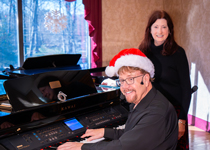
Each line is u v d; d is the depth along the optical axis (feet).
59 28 12.62
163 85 7.08
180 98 6.99
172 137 3.97
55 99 4.97
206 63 12.21
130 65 4.01
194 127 13.03
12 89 4.43
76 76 5.57
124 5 13.97
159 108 3.87
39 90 4.83
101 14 13.10
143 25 14.70
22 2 11.88
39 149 4.16
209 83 12.07
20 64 12.12
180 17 13.91
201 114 12.73
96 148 3.87
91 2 12.62
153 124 3.71
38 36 12.39
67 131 4.75
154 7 14.92
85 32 13.52
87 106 5.40
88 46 13.71
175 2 14.19
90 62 13.87
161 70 7.04
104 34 13.57
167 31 6.86
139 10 14.46
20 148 4.02
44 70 7.50
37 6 12.17
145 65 4.02
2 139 4.04
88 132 4.82
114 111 5.86
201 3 12.29
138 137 3.68
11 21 11.76
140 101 4.14
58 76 5.25
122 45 14.21
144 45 7.42
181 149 7.11
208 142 11.18
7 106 4.84
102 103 5.72
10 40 11.85
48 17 12.33
